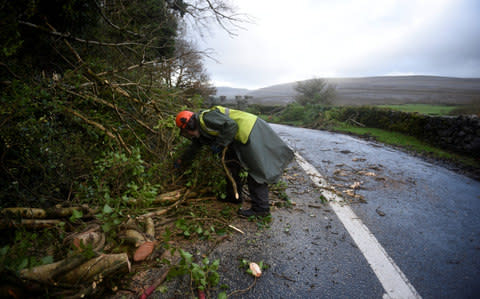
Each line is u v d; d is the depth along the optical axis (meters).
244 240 2.40
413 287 1.88
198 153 3.01
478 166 5.40
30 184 2.25
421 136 8.19
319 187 3.90
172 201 2.84
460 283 1.94
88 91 3.13
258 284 1.85
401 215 3.08
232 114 2.76
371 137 9.22
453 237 2.61
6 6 2.30
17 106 2.02
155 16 5.48
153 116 3.73
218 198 3.19
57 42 3.67
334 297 1.76
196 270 1.67
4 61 2.46
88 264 1.55
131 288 1.70
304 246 2.35
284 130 11.43
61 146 2.42
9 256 1.45
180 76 5.23
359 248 2.35
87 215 2.15
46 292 1.38
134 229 2.07
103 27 4.52
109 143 2.79
